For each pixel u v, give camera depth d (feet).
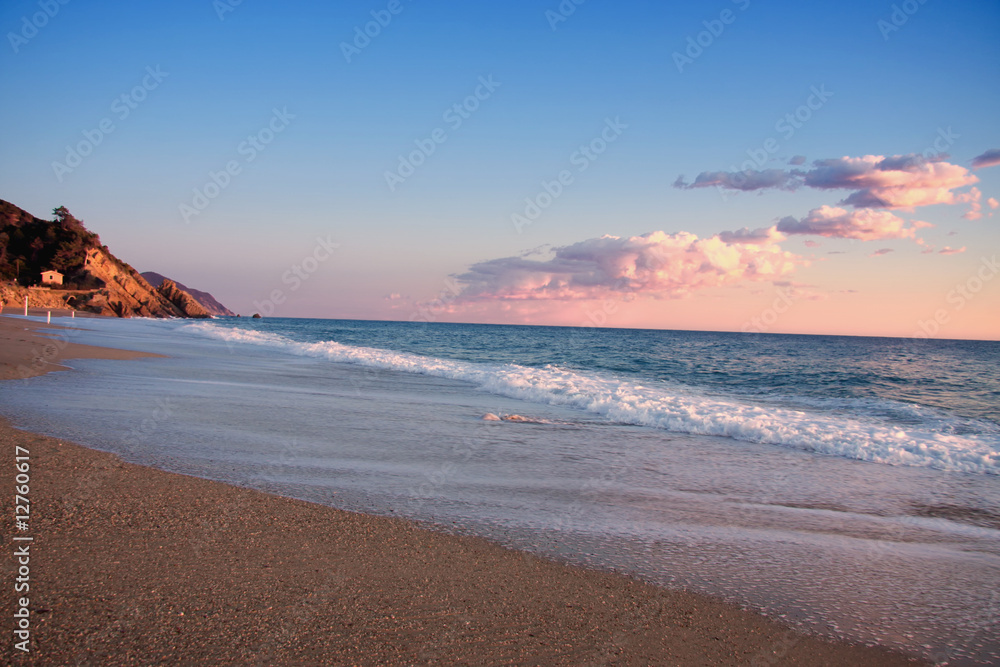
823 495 19.66
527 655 9.07
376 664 8.54
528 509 16.66
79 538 12.53
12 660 8.13
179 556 11.89
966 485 21.45
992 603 11.93
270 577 11.19
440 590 11.14
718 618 10.77
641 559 13.38
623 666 8.96
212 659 8.44
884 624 10.89
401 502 16.60
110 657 8.35
